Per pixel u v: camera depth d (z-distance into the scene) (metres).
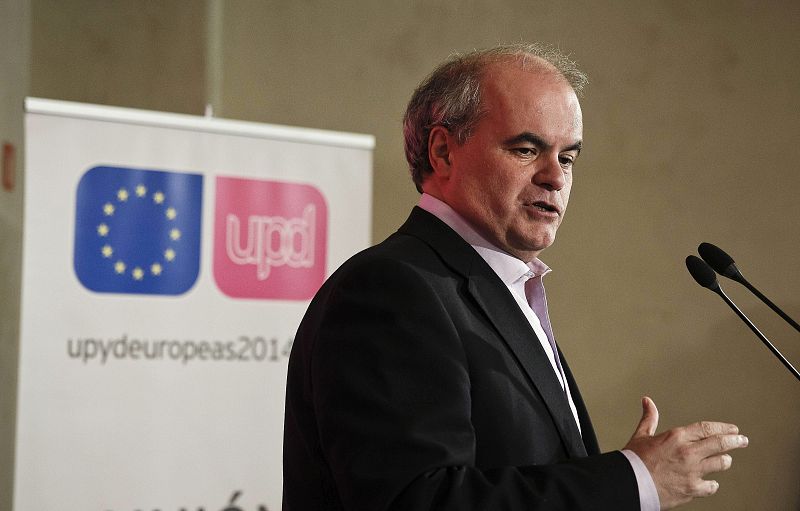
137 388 11.46
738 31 16.20
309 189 12.52
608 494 4.47
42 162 11.23
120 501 11.28
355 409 4.59
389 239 5.68
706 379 15.69
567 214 15.35
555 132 5.47
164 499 11.48
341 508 5.05
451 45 15.11
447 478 4.34
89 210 11.40
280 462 12.09
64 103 11.38
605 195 15.53
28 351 11.01
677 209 15.80
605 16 15.73
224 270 11.99
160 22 13.90
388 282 4.93
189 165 11.91
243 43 14.24
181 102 13.86
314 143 12.59
